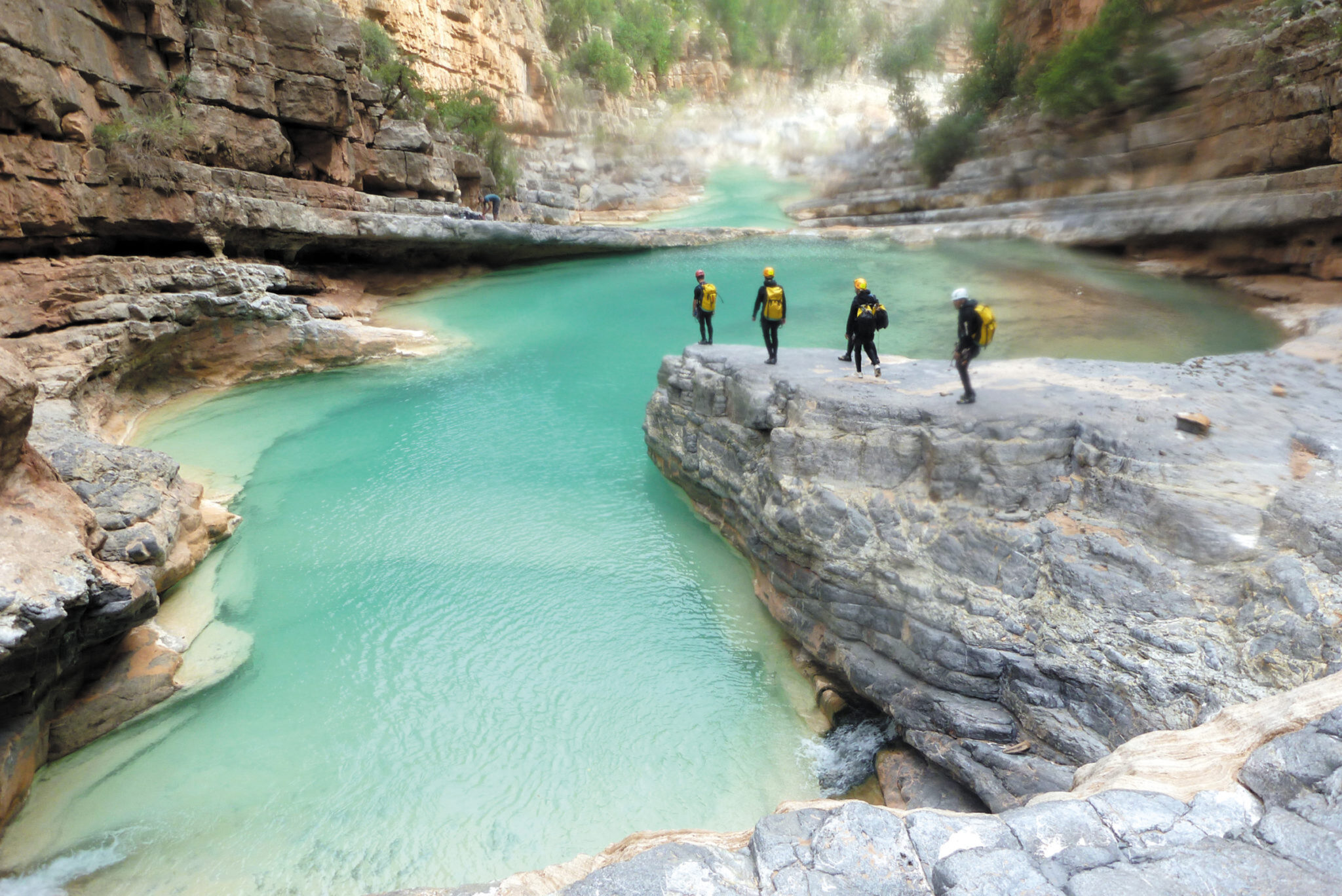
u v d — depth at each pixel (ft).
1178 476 25.43
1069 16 122.62
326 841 26.58
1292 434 26.71
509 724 31.81
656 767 30.09
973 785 26.17
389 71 107.45
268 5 77.10
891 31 274.36
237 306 65.41
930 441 30.22
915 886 13.42
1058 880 12.68
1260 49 70.74
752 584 40.16
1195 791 14.69
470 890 19.65
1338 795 13.02
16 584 24.61
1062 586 26.20
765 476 37.04
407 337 75.25
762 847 14.62
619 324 78.84
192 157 71.05
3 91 49.32
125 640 32.91
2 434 26.48
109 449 37.37
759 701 33.65
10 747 26.20
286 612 38.29
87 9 59.31
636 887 13.94
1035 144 112.16
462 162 121.39
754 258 101.14
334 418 60.80
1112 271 76.02
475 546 43.62
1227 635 22.75
